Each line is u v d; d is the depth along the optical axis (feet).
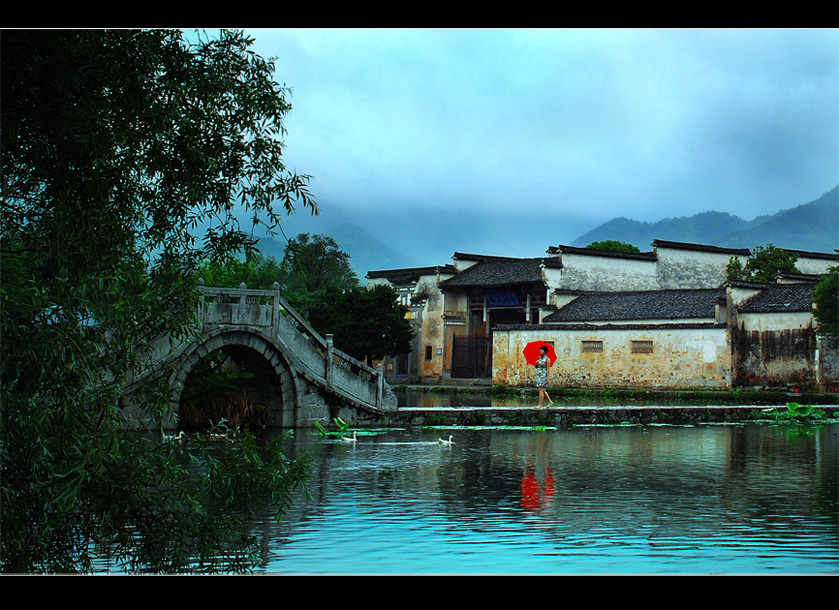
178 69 27.89
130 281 27.22
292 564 33.53
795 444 77.56
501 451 70.28
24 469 24.38
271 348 80.79
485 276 196.75
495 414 94.84
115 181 26.89
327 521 41.55
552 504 46.37
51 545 26.30
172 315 28.37
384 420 91.15
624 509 45.03
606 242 255.50
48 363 23.67
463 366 198.18
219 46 28.68
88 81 25.68
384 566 33.58
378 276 220.23
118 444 25.54
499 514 43.52
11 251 25.30
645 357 144.66
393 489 50.83
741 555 35.65
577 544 37.42
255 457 29.25
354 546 36.52
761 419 108.17
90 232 25.68
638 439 81.82
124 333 26.13
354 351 165.37
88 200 26.09
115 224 26.45
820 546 37.32
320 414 85.46
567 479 55.16
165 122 26.73
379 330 166.20
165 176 28.30
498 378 163.84
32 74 24.84
